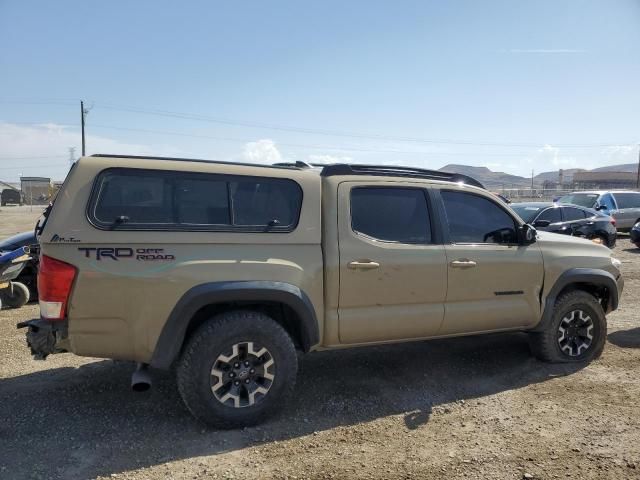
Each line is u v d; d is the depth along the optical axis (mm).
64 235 3414
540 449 3490
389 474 3193
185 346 3756
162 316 3549
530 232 4895
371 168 4473
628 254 13992
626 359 5316
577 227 13562
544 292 4984
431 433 3742
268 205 3959
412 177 4594
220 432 3711
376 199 4348
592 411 4074
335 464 3307
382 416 4027
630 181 104312
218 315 3756
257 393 3783
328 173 4293
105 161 3576
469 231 4703
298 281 3869
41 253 3457
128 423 3836
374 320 4195
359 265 4082
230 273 3676
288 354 3842
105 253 3463
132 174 3602
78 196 3473
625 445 3527
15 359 5242
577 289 5332
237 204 3854
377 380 4773
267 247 3867
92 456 3369
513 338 6020
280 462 3324
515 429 3791
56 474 3156
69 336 3459
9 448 3459
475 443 3584
